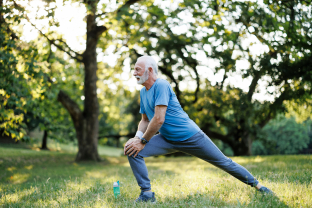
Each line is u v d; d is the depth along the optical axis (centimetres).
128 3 1176
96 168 1045
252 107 1453
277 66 1070
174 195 343
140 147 317
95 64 1388
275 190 334
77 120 1375
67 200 353
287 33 900
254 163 809
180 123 317
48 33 971
